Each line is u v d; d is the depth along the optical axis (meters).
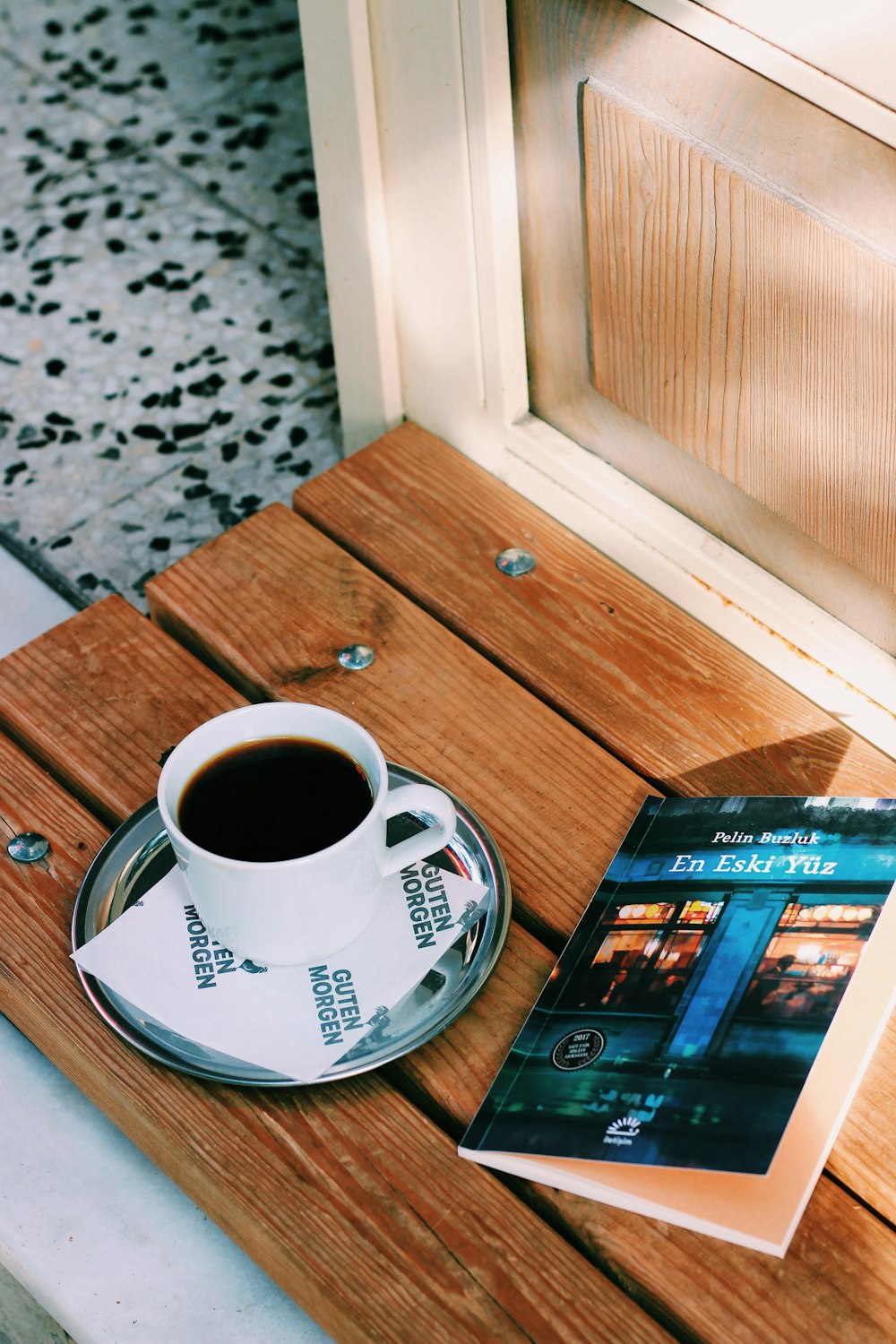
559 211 1.31
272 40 2.61
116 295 2.18
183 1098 1.02
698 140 1.14
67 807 1.19
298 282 2.20
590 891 1.14
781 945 1.03
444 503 1.48
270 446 1.98
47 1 2.68
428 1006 1.03
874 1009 0.99
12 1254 1.08
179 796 1.00
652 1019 1.01
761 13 1.03
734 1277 0.92
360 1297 0.93
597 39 1.17
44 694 1.27
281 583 1.38
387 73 1.33
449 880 1.09
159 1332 1.04
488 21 1.21
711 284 1.21
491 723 1.26
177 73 2.54
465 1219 0.96
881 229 1.04
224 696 1.27
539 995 1.06
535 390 1.47
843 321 1.12
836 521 1.24
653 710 1.28
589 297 1.34
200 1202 1.04
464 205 1.35
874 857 1.07
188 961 1.05
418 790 1.00
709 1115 0.94
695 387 1.29
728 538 1.36
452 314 1.45
